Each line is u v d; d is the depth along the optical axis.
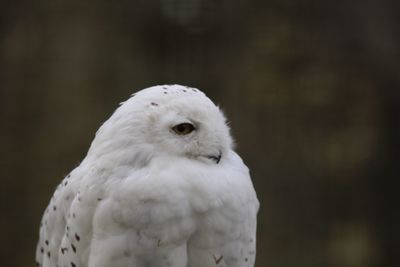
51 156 13.95
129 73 14.01
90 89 13.98
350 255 14.41
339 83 14.47
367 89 14.52
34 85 13.98
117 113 5.92
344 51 14.42
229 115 14.08
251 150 14.06
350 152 14.53
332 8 14.31
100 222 5.84
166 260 5.90
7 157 13.98
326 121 14.48
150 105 5.80
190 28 14.00
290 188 14.16
